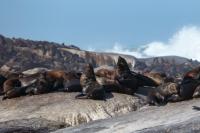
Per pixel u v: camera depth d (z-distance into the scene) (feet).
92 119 127.65
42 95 150.61
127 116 102.12
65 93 150.61
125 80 155.02
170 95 118.73
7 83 160.66
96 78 152.87
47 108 132.57
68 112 128.47
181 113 90.74
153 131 80.18
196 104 97.30
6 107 141.49
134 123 91.56
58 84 155.33
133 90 156.04
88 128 96.89
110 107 134.92
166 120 87.45
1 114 133.18
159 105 118.93
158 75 172.35
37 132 107.76
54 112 128.98
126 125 91.40
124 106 136.87
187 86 114.21
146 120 91.81
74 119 126.21
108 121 100.78
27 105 139.54
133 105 138.41
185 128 76.84
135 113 104.47
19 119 117.29
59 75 157.89
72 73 159.33
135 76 166.20
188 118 84.12
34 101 143.54
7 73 206.90
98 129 93.50
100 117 129.08
